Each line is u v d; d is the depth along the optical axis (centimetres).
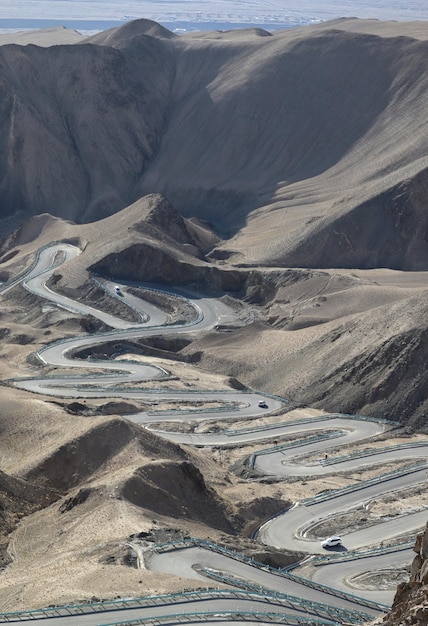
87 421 12812
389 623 4466
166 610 8006
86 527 10288
